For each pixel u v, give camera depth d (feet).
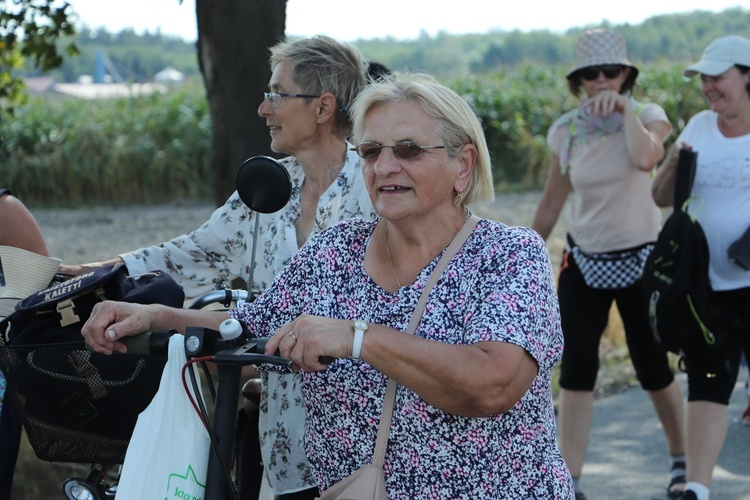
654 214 15.49
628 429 19.24
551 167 16.37
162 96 74.18
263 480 10.61
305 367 6.87
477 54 342.64
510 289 7.04
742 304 14.14
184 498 7.36
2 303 9.60
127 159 60.49
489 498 7.21
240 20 16.24
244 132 16.51
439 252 7.53
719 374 13.89
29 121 63.16
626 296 15.38
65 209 57.82
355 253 7.83
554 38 236.02
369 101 7.48
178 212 55.21
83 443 8.13
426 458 7.18
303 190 10.56
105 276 8.28
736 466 16.97
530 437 7.35
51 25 19.13
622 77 15.84
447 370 6.70
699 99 61.98
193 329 7.42
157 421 7.39
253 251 8.71
